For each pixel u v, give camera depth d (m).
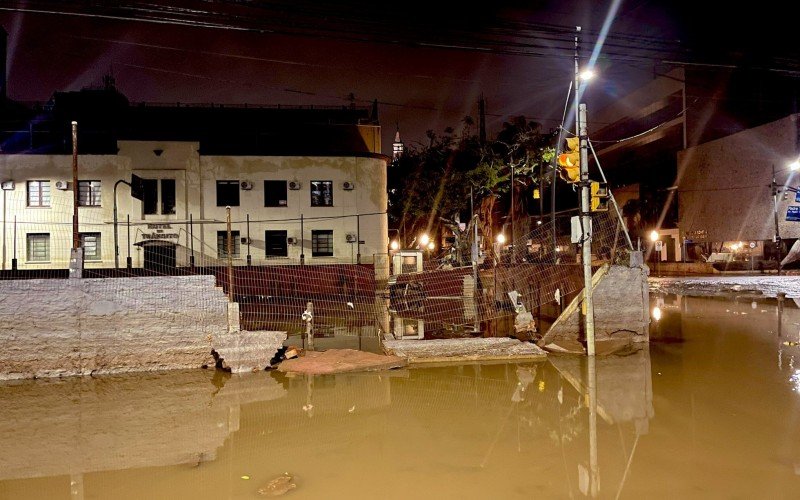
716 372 11.15
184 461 7.26
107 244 31.78
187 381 11.57
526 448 7.39
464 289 22.19
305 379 11.62
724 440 7.44
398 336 15.29
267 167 33.53
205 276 12.89
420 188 40.62
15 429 8.62
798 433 7.65
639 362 12.37
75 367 12.25
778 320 17.77
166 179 32.62
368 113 39.16
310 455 7.36
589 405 9.27
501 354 13.15
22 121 34.28
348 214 34.31
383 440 7.86
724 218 45.56
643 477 6.34
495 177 36.53
